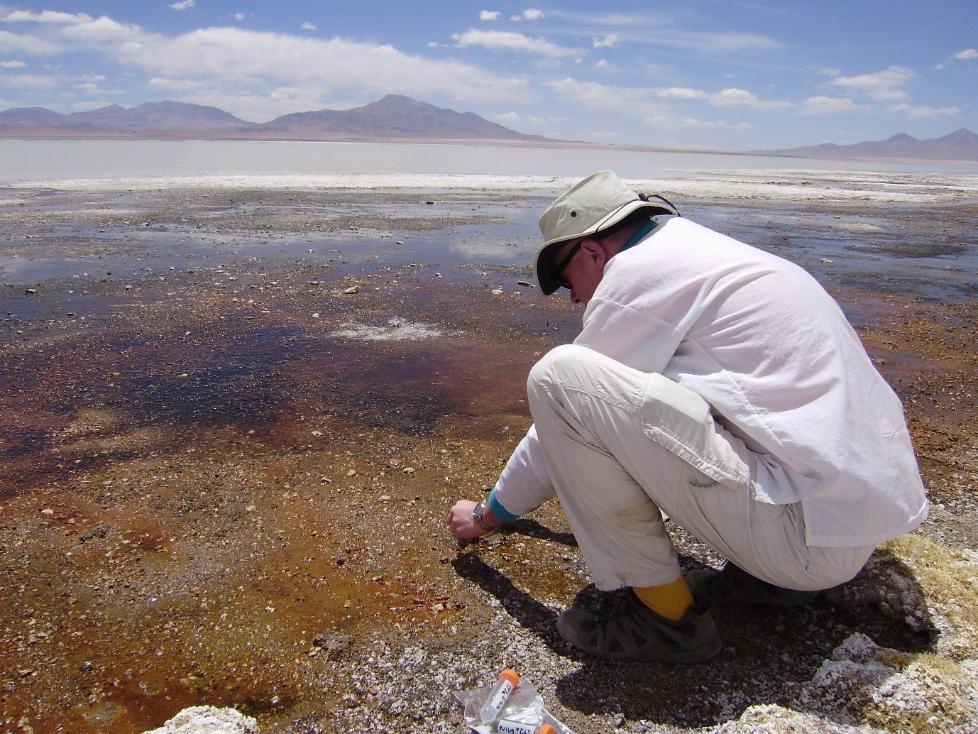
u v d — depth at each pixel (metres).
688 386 1.70
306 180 21.56
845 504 1.63
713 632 1.91
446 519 2.63
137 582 2.22
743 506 1.65
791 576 1.73
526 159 54.88
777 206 17.48
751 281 1.70
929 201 21.66
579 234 1.89
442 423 3.50
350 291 6.23
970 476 3.06
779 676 1.87
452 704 1.76
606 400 1.69
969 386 4.29
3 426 3.31
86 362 4.23
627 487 1.78
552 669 1.88
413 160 44.12
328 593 2.19
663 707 1.76
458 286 6.70
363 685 1.82
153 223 10.80
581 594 2.22
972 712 1.57
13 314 5.28
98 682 1.81
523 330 5.26
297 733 1.67
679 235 1.82
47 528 2.49
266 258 7.94
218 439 3.25
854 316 6.10
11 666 1.84
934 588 2.05
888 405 1.72
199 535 2.48
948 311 6.35
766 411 1.64
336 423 3.46
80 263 7.39
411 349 4.70
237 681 1.83
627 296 1.75
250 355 4.45
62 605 2.10
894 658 1.73
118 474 2.90
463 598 2.18
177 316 5.33
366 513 2.65
